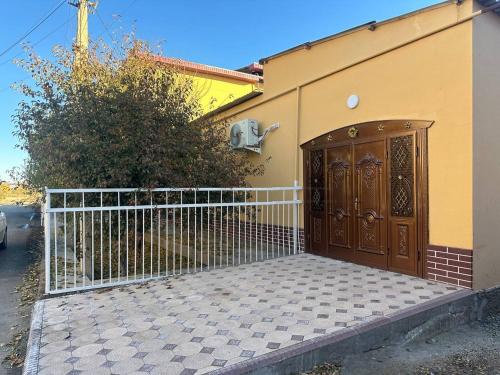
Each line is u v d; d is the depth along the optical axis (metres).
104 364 3.15
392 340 4.00
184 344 3.49
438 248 5.28
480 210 5.01
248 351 3.34
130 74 6.78
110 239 5.48
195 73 12.83
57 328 3.89
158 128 6.22
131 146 5.85
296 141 7.73
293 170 7.87
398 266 5.81
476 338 4.34
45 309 4.46
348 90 6.60
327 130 7.01
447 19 5.16
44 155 5.80
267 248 7.63
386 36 5.97
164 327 3.88
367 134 6.24
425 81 5.42
